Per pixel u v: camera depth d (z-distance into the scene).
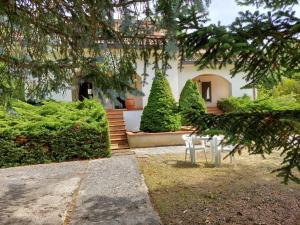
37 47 4.04
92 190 7.05
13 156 10.30
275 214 5.48
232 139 3.46
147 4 3.69
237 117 3.53
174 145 13.35
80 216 5.52
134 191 6.86
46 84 4.57
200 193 6.65
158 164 9.57
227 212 5.59
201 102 14.69
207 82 19.05
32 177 8.55
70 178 8.23
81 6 3.52
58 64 4.33
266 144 3.41
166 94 13.69
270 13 3.29
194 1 3.43
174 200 6.25
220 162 9.13
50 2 3.49
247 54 3.63
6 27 3.62
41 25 3.78
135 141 13.11
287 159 3.30
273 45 3.65
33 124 10.54
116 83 4.46
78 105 12.66
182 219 5.30
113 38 4.06
